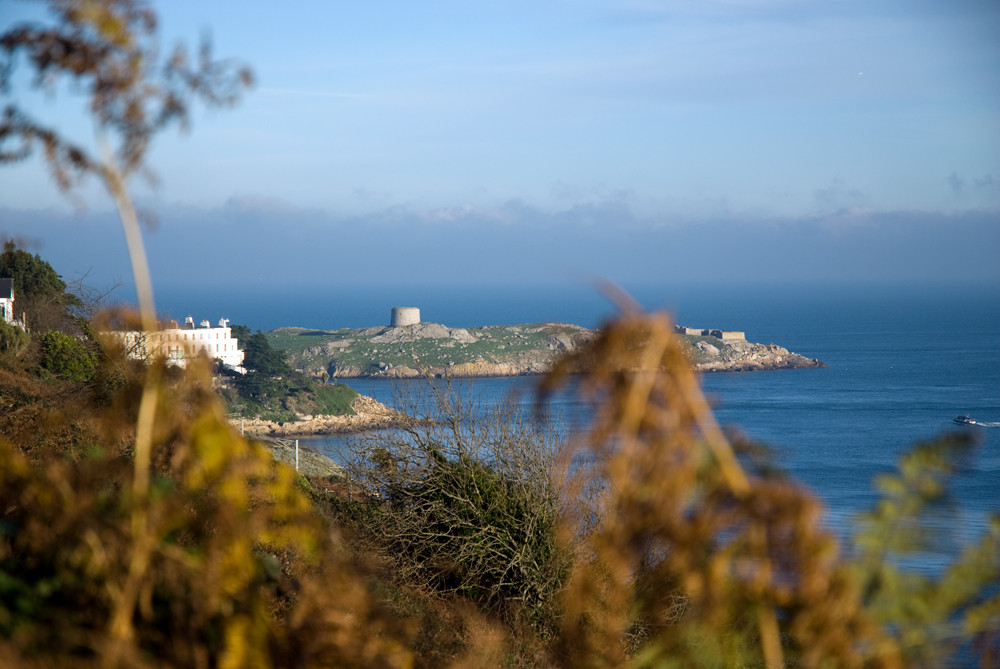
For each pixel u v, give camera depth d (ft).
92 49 6.13
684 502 5.07
